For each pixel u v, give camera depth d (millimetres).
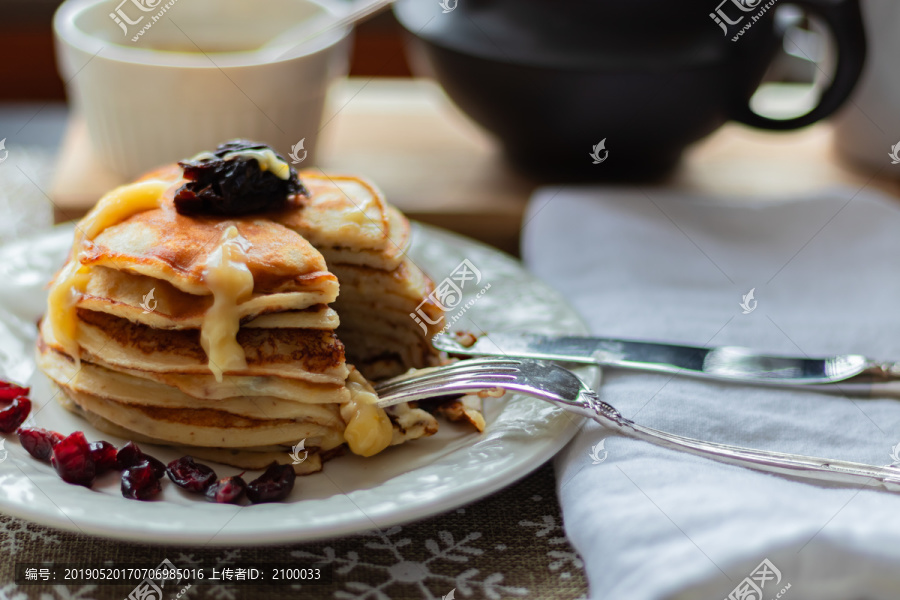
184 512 500
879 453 550
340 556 517
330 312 548
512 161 786
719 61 684
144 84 677
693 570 478
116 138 706
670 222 716
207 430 542
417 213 729
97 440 550
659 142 725
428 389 551
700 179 781
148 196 569
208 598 499
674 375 589
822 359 596
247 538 489
